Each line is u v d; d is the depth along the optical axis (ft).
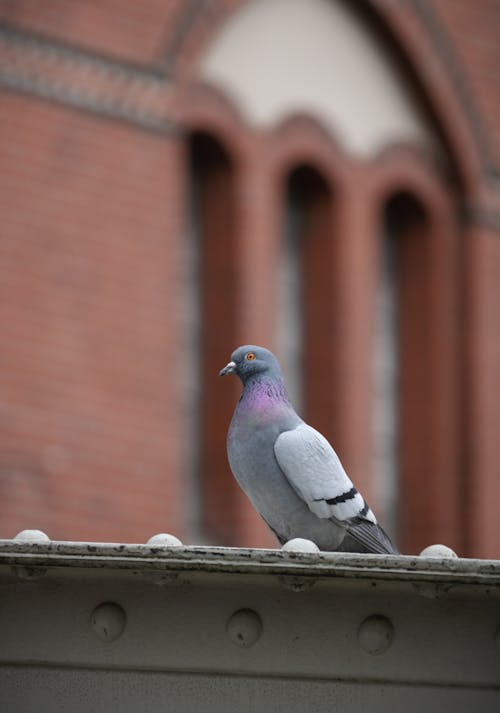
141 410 52.19
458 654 14.75
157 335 52.80
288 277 59.11
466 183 62.69
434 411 61.62
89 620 14.80
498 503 62.75
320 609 14.80
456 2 61.72
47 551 14.03
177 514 52.95
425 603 14.82
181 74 53.98
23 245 49.88
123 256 52.13
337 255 59.26
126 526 51.47
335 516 21.44
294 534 22.07
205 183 56.75
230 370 22.47
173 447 52.85
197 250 56.44
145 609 14.82
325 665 14.75
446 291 62.39
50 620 14.82
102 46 51.78
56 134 50.67
